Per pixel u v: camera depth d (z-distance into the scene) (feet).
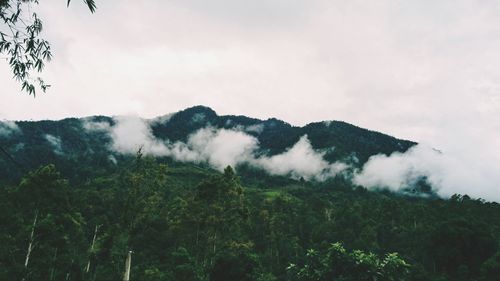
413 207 332.80
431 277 188.24
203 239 163.84
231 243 150.10
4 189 153.89
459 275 185.47
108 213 215.72
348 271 94.38
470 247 198.18
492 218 310.45
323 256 101.55
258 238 250.98
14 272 107.34
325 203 402.52
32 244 124.67
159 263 146.61
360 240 252.83
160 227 163.84
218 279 122.72
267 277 154.20
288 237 271.08
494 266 155.12
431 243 213.66
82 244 161.68
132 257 144.36
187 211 164.04
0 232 128.06
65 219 140.97
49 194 135.95
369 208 354.95
